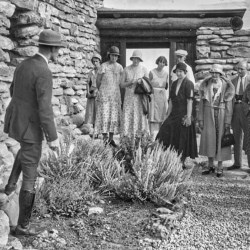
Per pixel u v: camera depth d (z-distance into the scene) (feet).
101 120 27.20
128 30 40.50
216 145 22.52
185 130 22.48
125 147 20.33
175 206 16.53
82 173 17.80
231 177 22.49
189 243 13.33
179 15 39.88
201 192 19.22
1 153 15.67
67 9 32.07
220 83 22.65
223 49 39.14
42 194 15.72
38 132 13.01
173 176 18.02
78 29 34.99
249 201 17.95
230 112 22.48
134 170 17.79
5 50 20.61
